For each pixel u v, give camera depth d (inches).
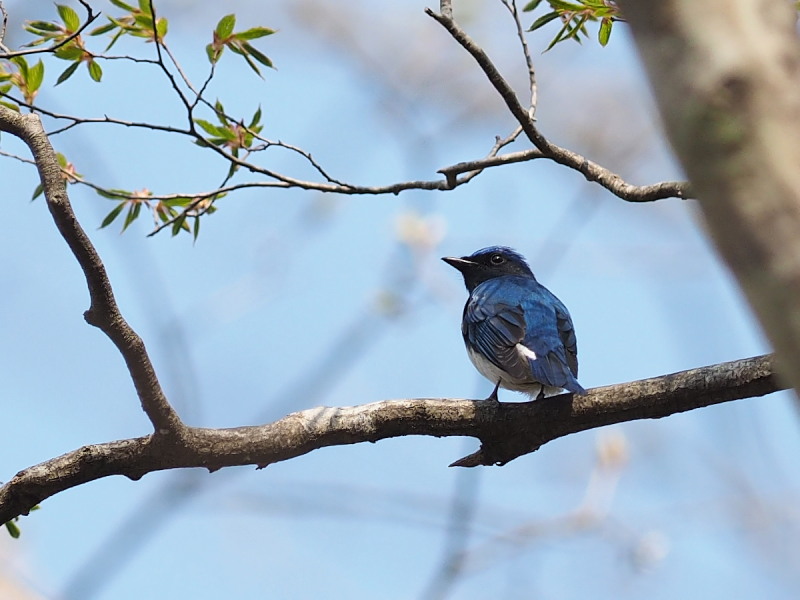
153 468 400.2
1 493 395.2
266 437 406.0
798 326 135.0
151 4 441.4
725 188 140.9
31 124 368.5
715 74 141.9
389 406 424.5
